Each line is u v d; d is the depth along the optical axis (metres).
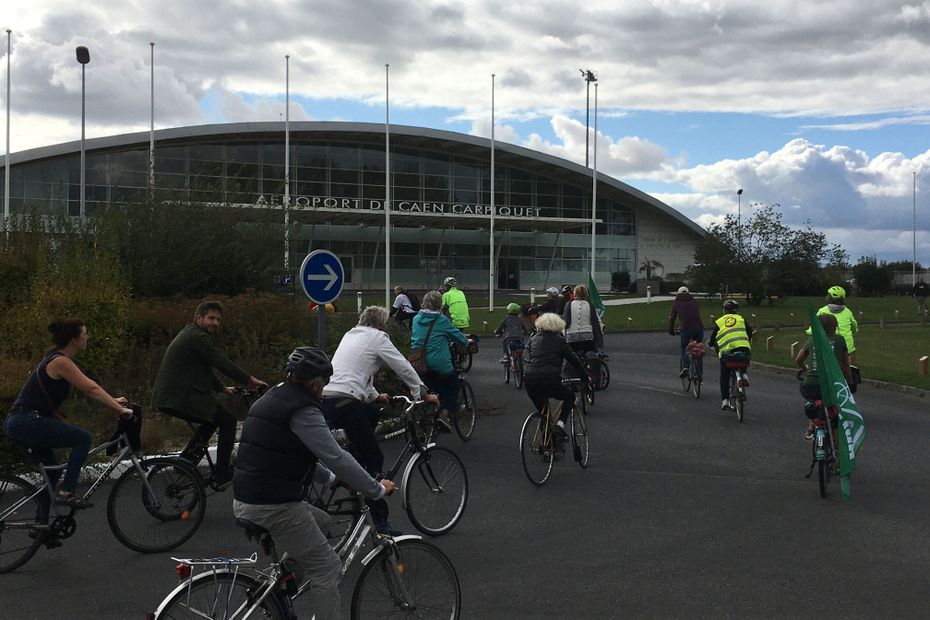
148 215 17.64
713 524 7.31
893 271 75.75
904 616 5.22
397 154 63.44
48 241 15.37
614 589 5.68
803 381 8.94
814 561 6.30
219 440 7.40
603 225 71.69
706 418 13.06
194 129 55.41
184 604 3.93
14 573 6.07
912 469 9.55
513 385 17.03
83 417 11.09
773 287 52.53
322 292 11.05
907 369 19.47
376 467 6.81
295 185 60.03
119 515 6.52
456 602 4.68
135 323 13.23
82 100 34.53
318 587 4.24
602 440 11.27
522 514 7.62
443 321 10.22
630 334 32.81
